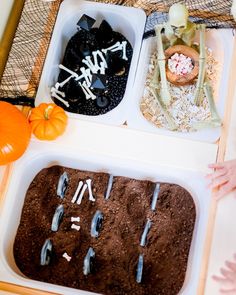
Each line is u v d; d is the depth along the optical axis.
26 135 0.77
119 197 0.81
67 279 0.76
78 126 0.82
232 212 0.75
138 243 0.78
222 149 0.79
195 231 0.77
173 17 0.77
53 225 0.78
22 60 0.87
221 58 0.85
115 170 0.81
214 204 0.76
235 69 0.83
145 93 0.84
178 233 0.78
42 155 0.81
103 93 0.87
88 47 0.89
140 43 0.86
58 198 0.81
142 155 0.80
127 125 0.82
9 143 0.75
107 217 0.80
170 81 0.83
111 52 0.89
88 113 0.85
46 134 0.79
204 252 0.73
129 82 0.84
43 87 0.85
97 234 0.78
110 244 0.78
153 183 0.81
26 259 0.78
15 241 0.79
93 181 0.82
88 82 0.88
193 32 0.82
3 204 0.78
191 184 0.78
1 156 0.76
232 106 0.81
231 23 0.85
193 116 0.82
